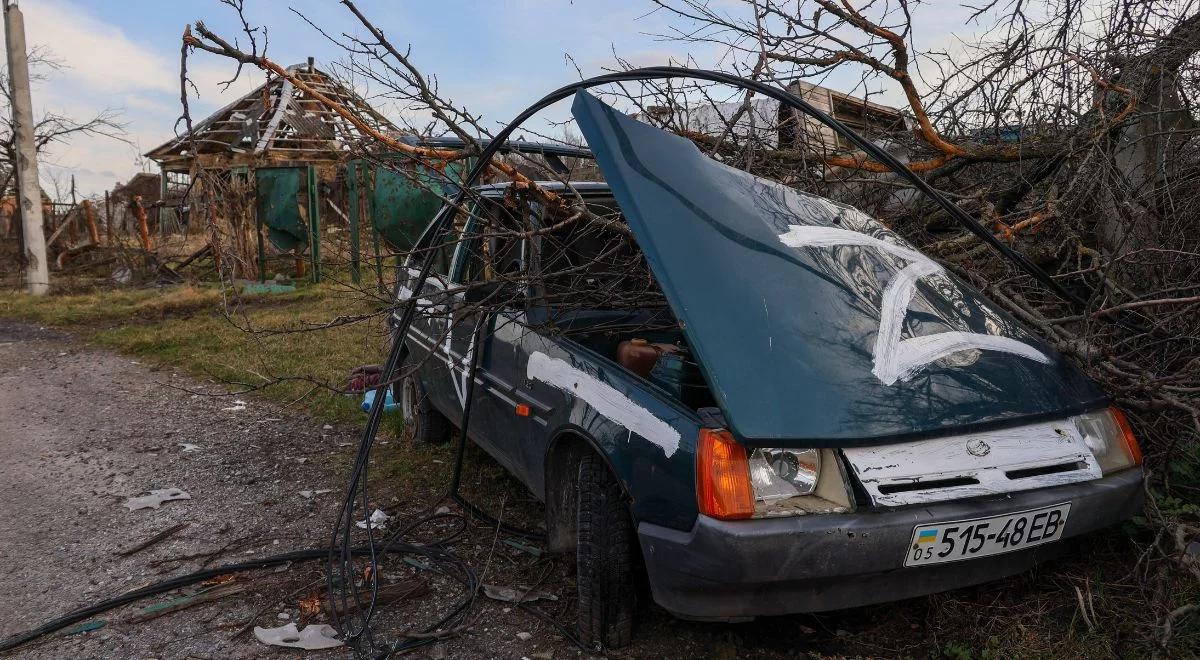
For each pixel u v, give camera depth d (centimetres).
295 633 283
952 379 248
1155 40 394
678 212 280
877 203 455
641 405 257
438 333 442
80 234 2156
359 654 271
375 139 350
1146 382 284
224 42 295
